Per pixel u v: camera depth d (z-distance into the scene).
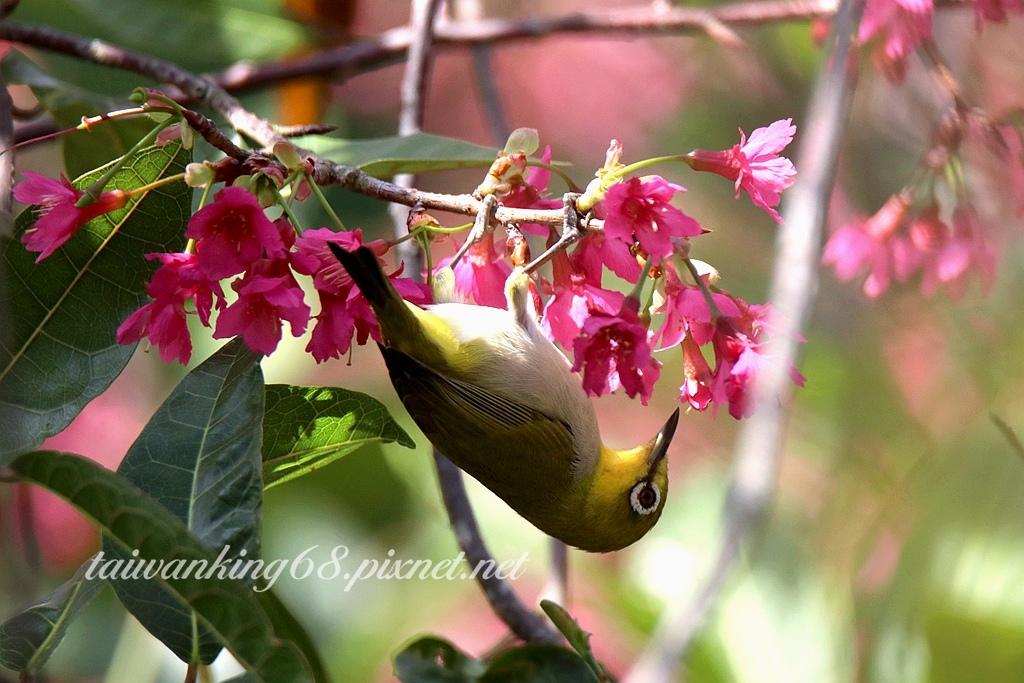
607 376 2.39
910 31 2.49
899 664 2.40
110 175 2.42
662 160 2.41
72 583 2.42
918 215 2.52
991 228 2.50
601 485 2.49
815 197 2.37
